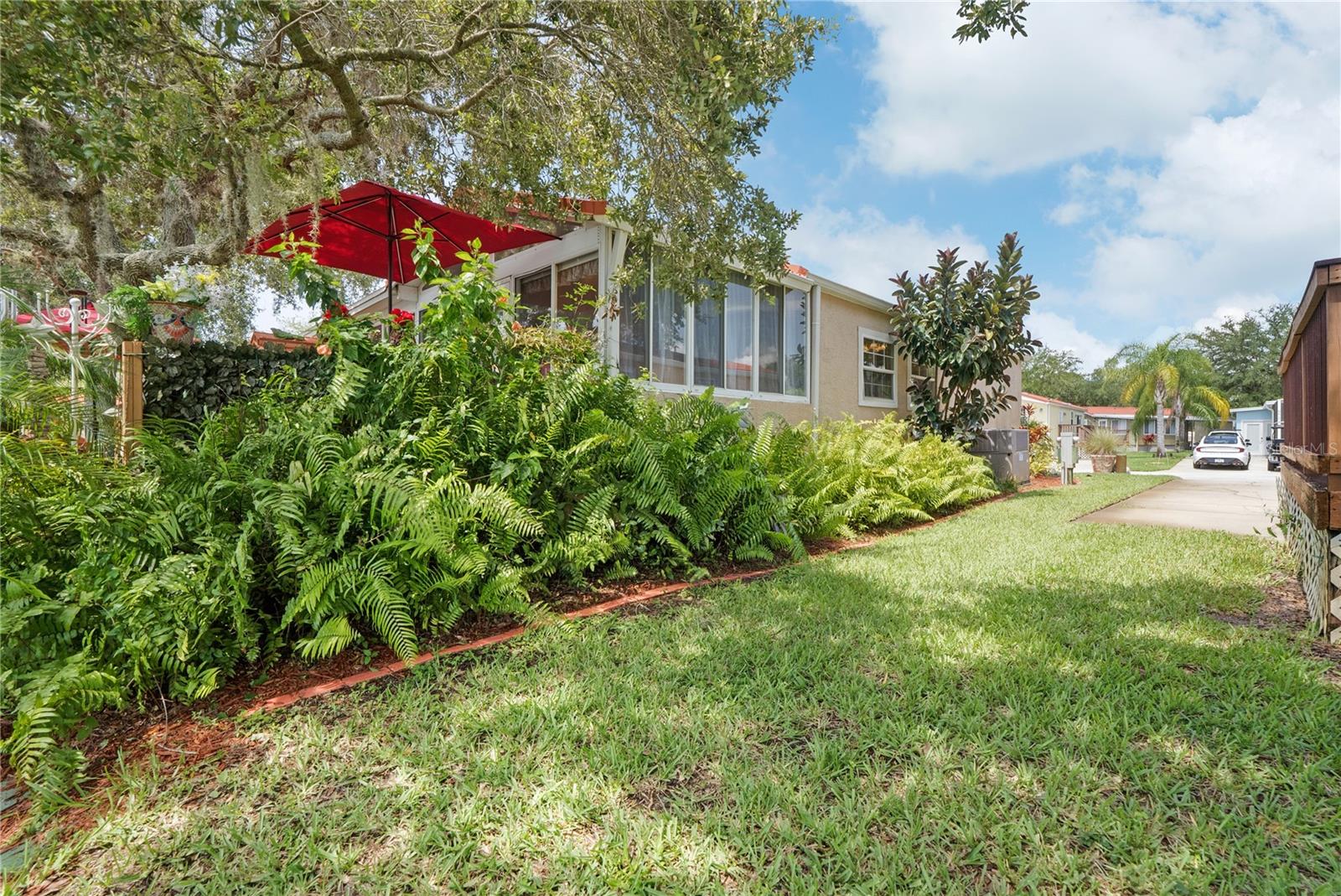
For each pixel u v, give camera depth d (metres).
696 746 2.16
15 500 2.63
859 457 7.27
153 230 9.81
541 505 4.10
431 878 1.58
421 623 3.26
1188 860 1.60
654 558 4.62
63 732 2.10
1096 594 3.90
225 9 4.12
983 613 3.56
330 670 2.89
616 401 4.90
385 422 3.82
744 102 4.15
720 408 5.59
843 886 1.55
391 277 6.25
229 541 2.83
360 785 1.97
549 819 1.79
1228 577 4.28
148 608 2.43
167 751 2.21
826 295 10.82
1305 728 2.21
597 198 7.08
